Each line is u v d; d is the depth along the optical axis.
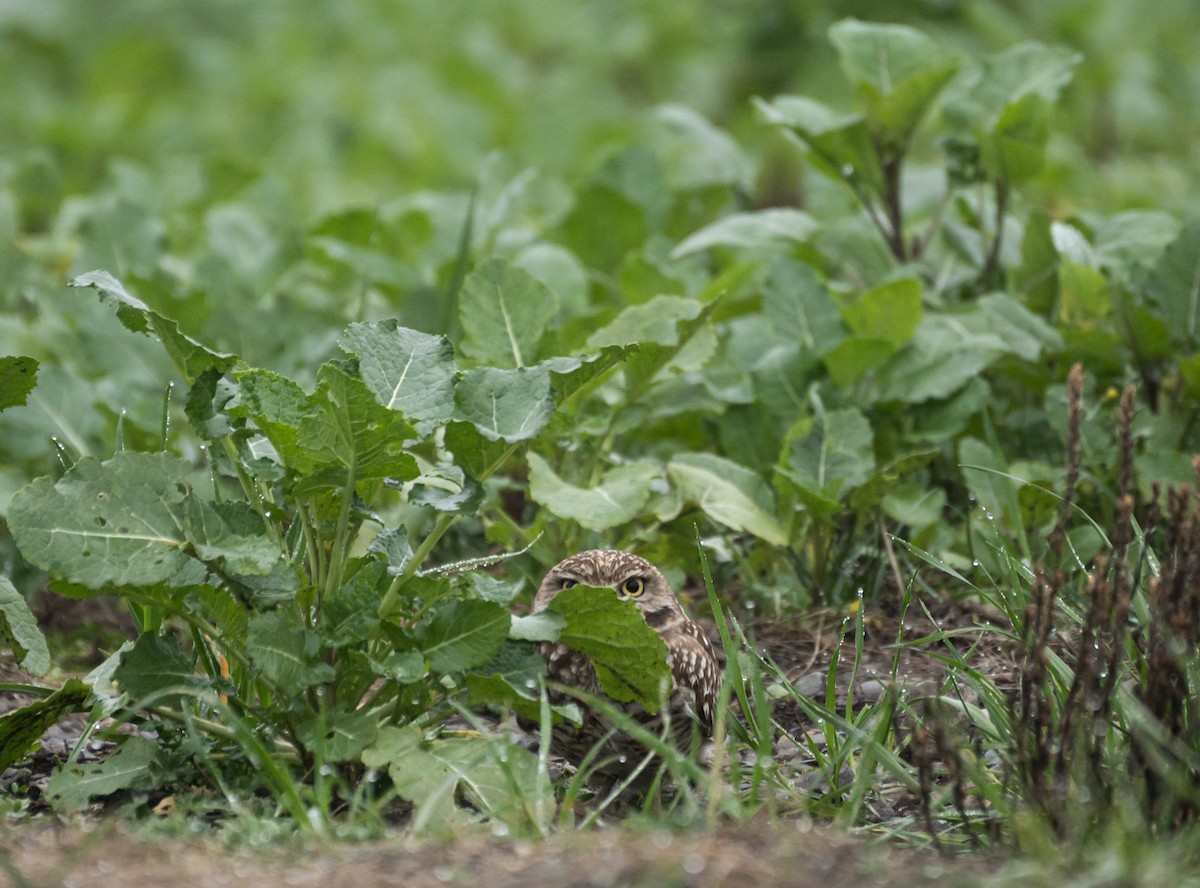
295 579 6.68
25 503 6.30
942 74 11.38
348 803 6.75
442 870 5.33
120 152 23.12
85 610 9.74
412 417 6.57
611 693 7.20
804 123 11.81
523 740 8.09
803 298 10.92
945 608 9.38
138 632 9.51
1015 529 9.09
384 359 6.94
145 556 6.42
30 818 6.67
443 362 6.95
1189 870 5.49
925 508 9.62
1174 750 5.86
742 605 9.66
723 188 15.58
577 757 7.61
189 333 11.30
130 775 6.79
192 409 6.70
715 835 5.73
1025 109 11.17
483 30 27.88
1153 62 23.23
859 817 6.67
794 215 12.30
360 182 21.89
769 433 10.43
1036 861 5.44
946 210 13.30
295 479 6.70
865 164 11.94
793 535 9.76
